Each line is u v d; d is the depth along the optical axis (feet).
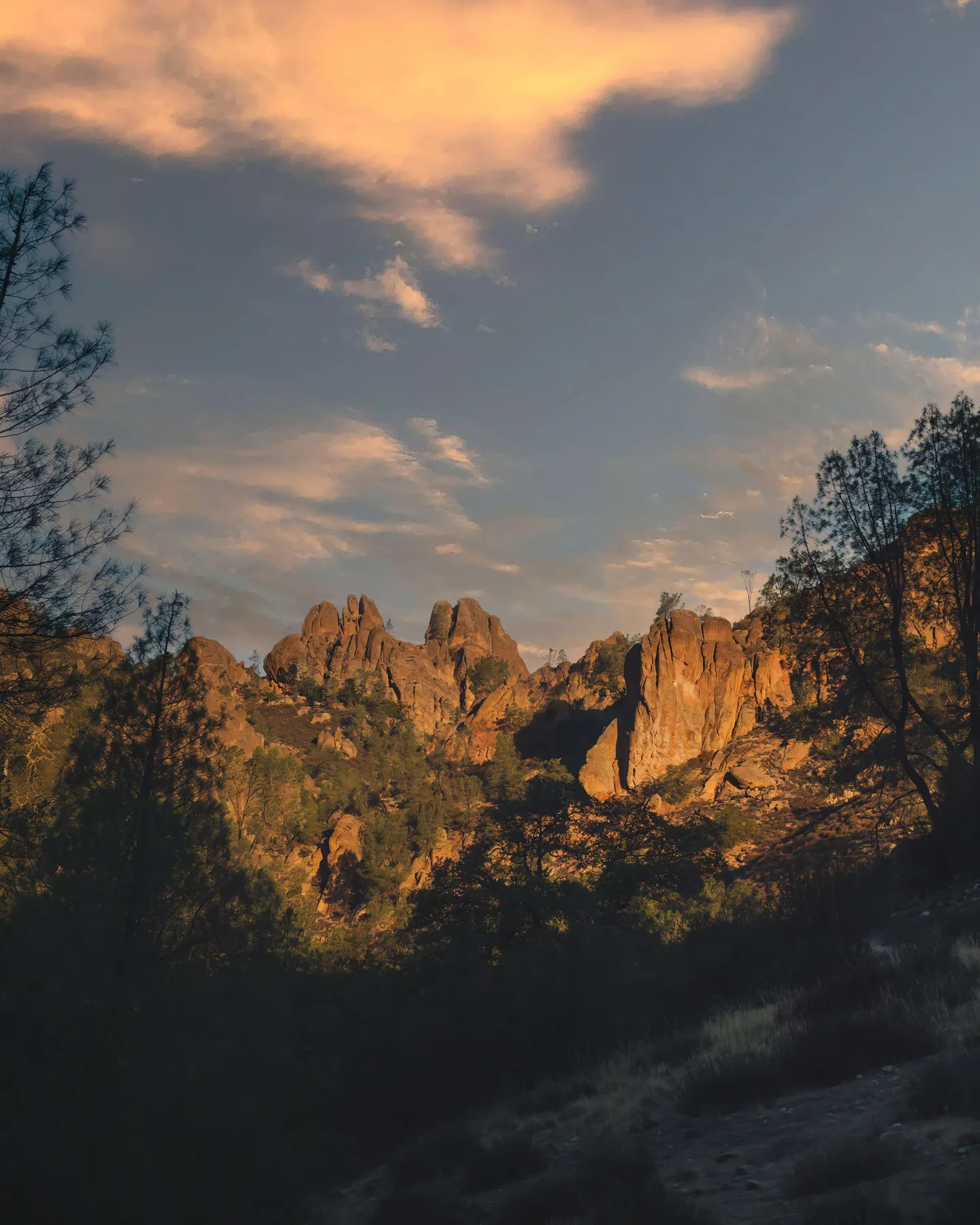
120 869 53.26
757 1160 24.13
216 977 51.78
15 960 34.35
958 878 70.28
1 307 37.14
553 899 98.07
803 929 52.06
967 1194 16.49
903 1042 30.01
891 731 107.55
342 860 351.05
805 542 108.58
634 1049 44.83
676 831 128.98
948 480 99.86
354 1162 42.32
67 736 61.87
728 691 428.97
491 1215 26.63
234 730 383.45
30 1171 25.72
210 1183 29.91
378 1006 63.10
